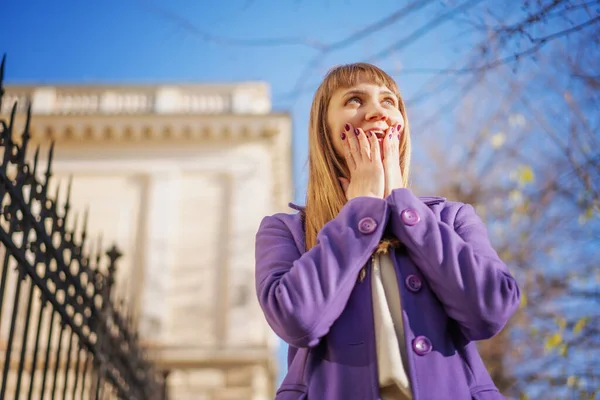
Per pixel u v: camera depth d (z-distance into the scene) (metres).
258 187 14.94
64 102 15.99
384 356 1.57
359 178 1.83
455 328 1.66
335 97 1.98
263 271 1.81
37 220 3.59
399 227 1.69
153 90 16.27
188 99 16.22
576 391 6.85
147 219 14.57
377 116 1.90
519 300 1.65
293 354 1.82
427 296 1.64
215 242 14.41
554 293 7.36
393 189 1.77
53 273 3.79
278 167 16.38
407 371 1.56
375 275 1.68
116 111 15.95
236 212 14.66
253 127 15.37
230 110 16.09
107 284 4.80
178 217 14.65
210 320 13.60
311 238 1.88
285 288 1.63
